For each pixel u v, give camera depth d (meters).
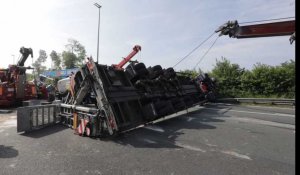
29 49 15.65
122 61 10.12
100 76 7.19
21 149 6.05
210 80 17.73
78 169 4.70
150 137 7.19
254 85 19.73
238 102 18.09
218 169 4.66
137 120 7.64
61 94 10.24
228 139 6.92
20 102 15.26
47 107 8.95
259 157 5.35
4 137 7.32
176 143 6.52
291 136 7.25
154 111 7.72
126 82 8.38
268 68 19.17
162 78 10.28
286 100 15.85
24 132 7.98
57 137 7.28
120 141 6.75
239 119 10.31
